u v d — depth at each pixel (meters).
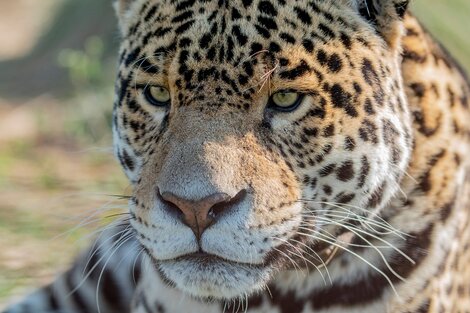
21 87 25.56
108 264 10.02
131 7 7.67
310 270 7.50
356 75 6.96
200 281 6.80
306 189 7.00
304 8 6.98
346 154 6.99
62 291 10.39
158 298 8.11
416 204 7.51
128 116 7.35
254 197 6.65
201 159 6.60
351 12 7.11
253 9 6.89
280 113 6.89
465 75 8.69
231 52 6.78
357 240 7.47
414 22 7.90
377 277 7.52
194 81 6.84
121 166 7.62
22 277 10.87
